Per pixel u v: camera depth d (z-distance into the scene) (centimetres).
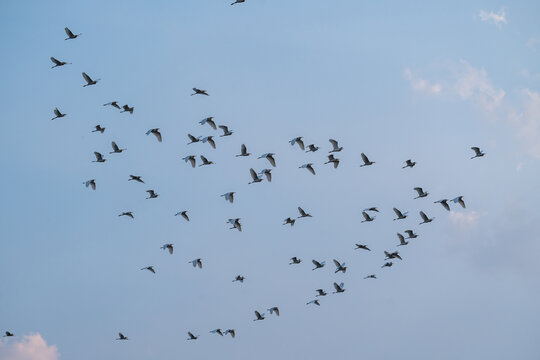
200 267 13638
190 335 15200
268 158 12519
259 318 14325
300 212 13488
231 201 12719
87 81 12375
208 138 12769
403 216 12838
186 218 13638
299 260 14088
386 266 13775
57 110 13100
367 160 13350
